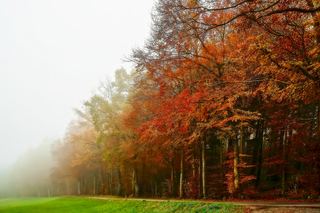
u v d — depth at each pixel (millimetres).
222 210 18562
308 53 15273
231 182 25688
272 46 15773
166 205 24359
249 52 16562
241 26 14688
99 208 34125
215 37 25203
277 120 26266
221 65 24500
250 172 29547
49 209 39188
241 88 21156
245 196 24984
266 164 29312
